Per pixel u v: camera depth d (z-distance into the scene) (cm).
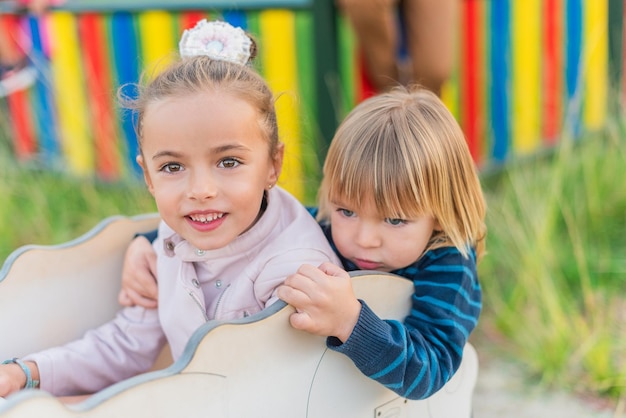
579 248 237
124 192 308
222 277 133
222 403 107
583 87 323
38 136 341
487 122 309
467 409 151
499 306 236
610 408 194
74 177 326
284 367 114
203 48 132
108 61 315
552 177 272
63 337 146
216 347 105
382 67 263
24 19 326
